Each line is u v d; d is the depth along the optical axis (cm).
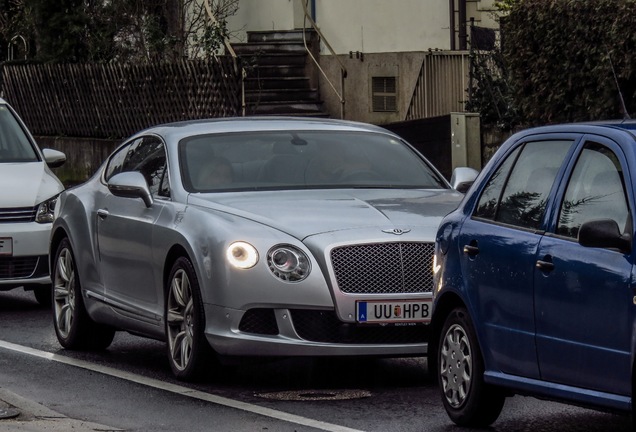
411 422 1284
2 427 1208
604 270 1083
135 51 4022
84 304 1744
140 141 1753
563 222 1160
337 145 1683
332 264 1423
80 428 1223
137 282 1614
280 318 1423
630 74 2383
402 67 3631
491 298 1221
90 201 1767
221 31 3706
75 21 4141
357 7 3825
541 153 1229
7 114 2369
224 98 3447
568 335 1122
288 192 1587
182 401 1397
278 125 1709
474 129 2953
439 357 1302
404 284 1432
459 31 3628
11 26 4691
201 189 1587
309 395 1424
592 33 2450
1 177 2177
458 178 1662
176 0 3988
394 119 3662
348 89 3762
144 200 1609
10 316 2062
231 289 1429
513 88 2709
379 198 1566
